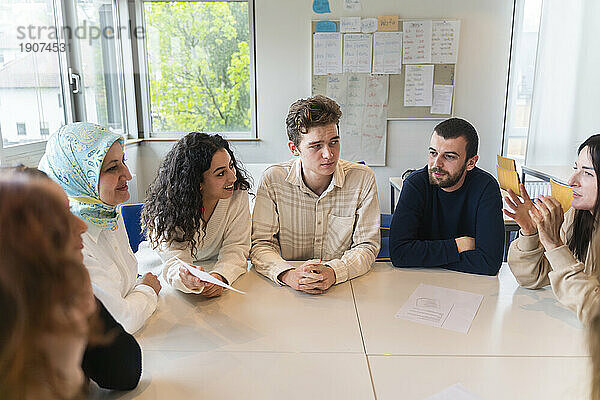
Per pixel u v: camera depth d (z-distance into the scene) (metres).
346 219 1.86
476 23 4.54
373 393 1.03
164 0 4.57
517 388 1.05
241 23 4.64
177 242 1.71
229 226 1.79
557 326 1.32
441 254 1.73
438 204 1.84
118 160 1.39
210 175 1.65
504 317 1.38
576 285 1.31
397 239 1.78
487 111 4.71
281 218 1.90
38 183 0.50
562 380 1.08
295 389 1.04
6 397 0.43
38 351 0.45
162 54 4.68
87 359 0.97
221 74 4.74
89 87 3.81
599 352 0.54
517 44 4.56
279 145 4.82
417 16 4.53
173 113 4.80
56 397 0.47
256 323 1.35
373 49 4.56
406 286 1.60
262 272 1.70
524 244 1.53
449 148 1.68
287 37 4.59
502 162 3.71
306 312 1.42
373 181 1.87
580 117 4.62
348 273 1.64
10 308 0.43
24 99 2.89
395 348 1.21
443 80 4.62
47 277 0.46
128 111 4.68
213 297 1.52
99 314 1.00
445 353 1.19
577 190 1.39
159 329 1.32
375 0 4.50
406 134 4.74
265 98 4.73
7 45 2.72
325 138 1.67
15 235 0.45
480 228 1.74
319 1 4.52
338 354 1.19
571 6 4.45
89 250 1.31
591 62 4.52
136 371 1.04
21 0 2.88
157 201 1.67
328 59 4.59
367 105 4.66
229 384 1.06
